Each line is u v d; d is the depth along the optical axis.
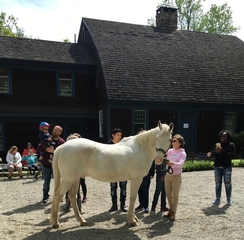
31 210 5.48
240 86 16.17
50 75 14.50
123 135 13.72
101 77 14.28
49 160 5.86
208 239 4.02
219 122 15.62
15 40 15.07
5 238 3.99
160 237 4.09
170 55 16.39
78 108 15.15
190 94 14.66
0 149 13.49
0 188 7.66
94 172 4.36
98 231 4.31
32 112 13.59
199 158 13.27
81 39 18.55
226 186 5.89
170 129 4.27
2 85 13.70
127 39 16.41
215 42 19.12
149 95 13.77
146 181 5.38
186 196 6.67
